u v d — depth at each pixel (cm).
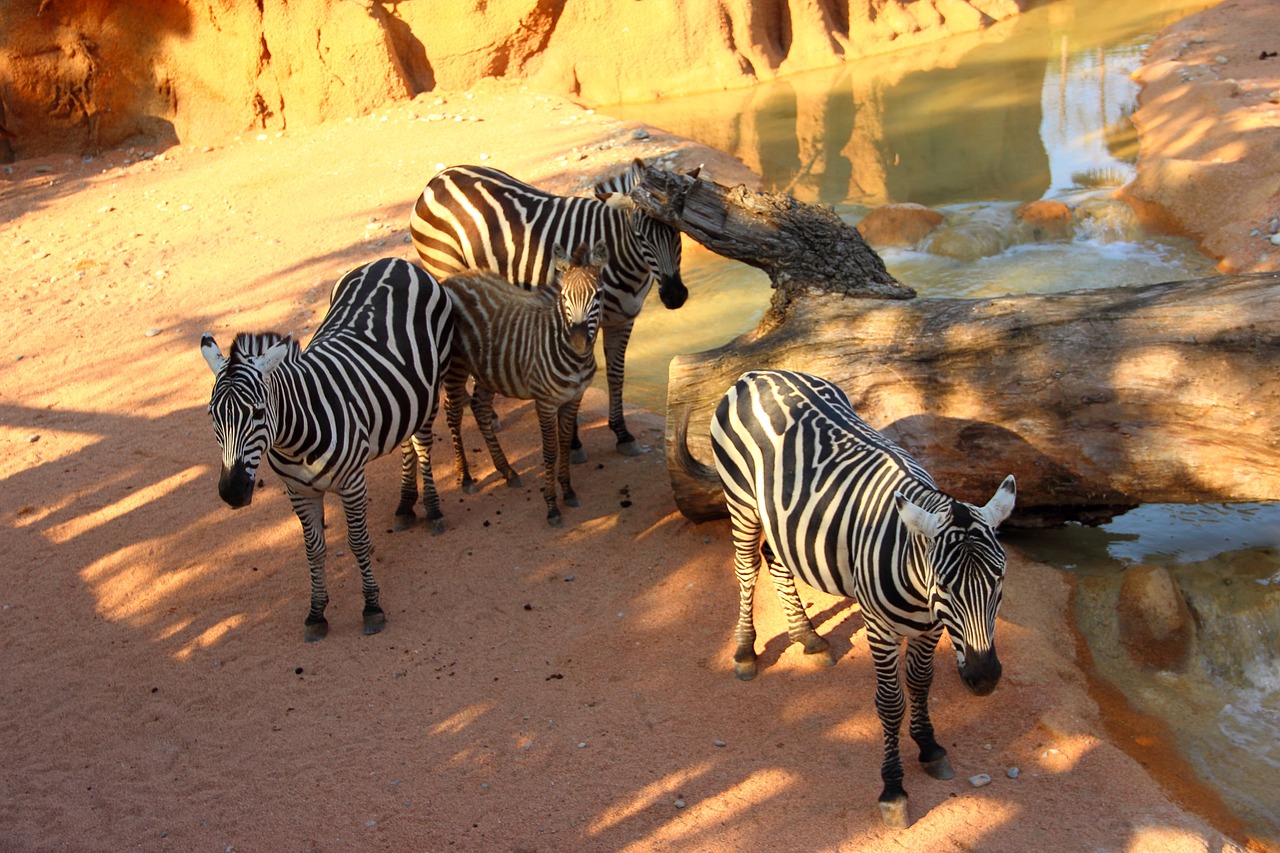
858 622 514
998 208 1030
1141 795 396
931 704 455
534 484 683
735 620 528
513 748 459
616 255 675
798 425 426
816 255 621
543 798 429
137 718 505
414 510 661
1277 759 418
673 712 469
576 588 569
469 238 721
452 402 667
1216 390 488
